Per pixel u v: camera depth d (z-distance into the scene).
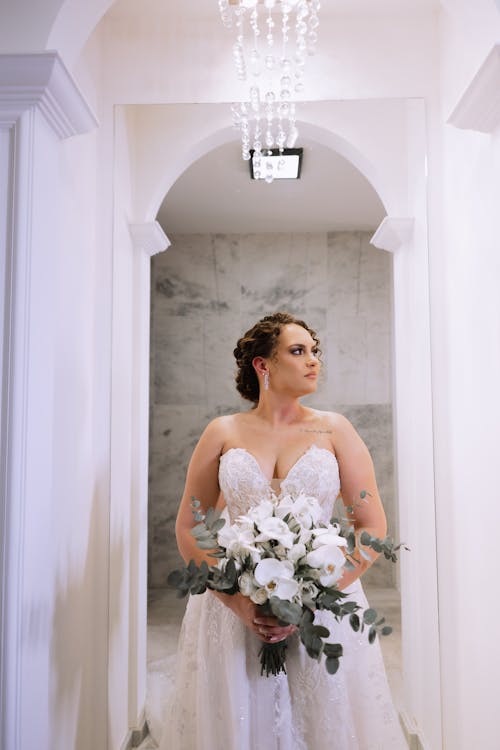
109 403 2.15
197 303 2.17
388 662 2.04
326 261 2.18
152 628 2.10
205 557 1.90
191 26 2.23
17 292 1.46
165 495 2.13
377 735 1.81
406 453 2.08
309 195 2.20
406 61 2.21
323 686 1.74
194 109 2.22
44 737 1.55
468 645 1.88
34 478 1.49
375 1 2.15
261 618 1.59
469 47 1.78
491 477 1.66
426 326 2.13
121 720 2.07
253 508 1.68
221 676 1.78
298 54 1.81
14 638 1.41
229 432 2.00
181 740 1.86
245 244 2.19
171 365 2.15
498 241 1.57
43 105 1.50
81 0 1.53
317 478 1.89
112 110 2.23
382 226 2.16
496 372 1.62
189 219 2.21
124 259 2.18
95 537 2.12
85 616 2.02
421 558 2.06
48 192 1.58
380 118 2.20
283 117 2.03
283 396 2.02
